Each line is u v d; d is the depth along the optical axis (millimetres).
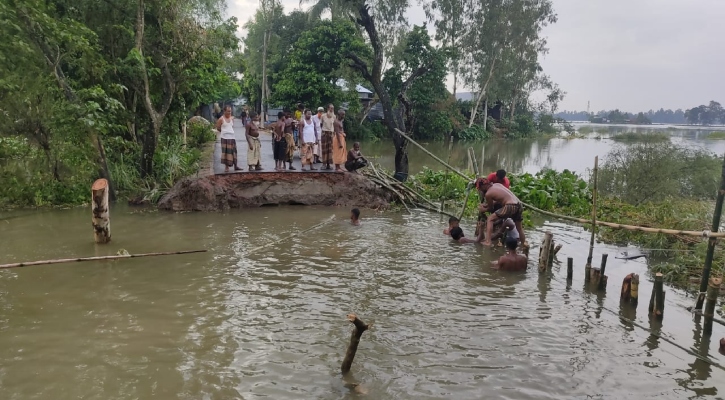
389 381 4902
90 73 13711
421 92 43062
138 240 9914
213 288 7324
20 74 12266
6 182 12836
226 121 14109
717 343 6023
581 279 8344
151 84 15523
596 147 46781
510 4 46156
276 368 5098
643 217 12008
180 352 5391
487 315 6652
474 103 54969
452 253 9641
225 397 4570
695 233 6508
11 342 5523
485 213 10695
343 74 37188
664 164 16047
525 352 5633
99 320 6133
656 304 6660
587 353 5680
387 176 16109
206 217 12336
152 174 15289
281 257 9031
